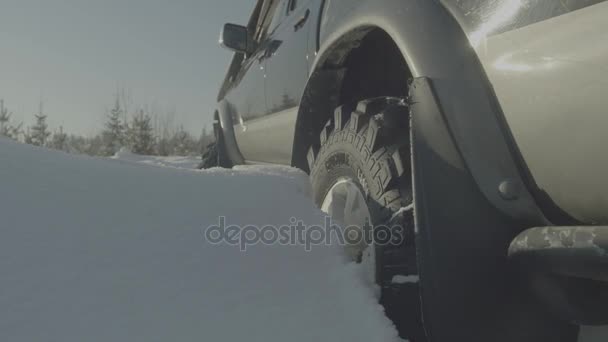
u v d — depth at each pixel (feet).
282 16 9.29
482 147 3.47
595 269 2.77
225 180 6.19
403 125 4.87
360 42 5.62
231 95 12.14
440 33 3.86
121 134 91.20
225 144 12.73
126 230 4.64
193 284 4.15
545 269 3.11
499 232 3.41
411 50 4.05
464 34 3.72
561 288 3.13
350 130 5.26
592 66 2.78
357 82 6.43
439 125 3.66
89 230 4.53
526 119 3.21
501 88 3.37
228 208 5.33
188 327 3.74
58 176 5.41
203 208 5.25
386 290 4.29
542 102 3.08
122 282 4.01
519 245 3.24
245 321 3.88
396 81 6.08
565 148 2.98
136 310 3.78
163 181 5.87
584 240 2.81
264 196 5.69
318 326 3.89
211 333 3.72
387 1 4.63
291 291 4.24
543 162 3.17
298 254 4.70
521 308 3.41
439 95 3.70
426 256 3.58
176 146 94.73
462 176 3.51
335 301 4.17
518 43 3.27
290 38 8.03
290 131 7.89
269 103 8.91
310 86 6.26
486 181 3.45
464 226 3.48
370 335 3.80
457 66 3.67
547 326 3.48
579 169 2.94
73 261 4.11
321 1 6.92
